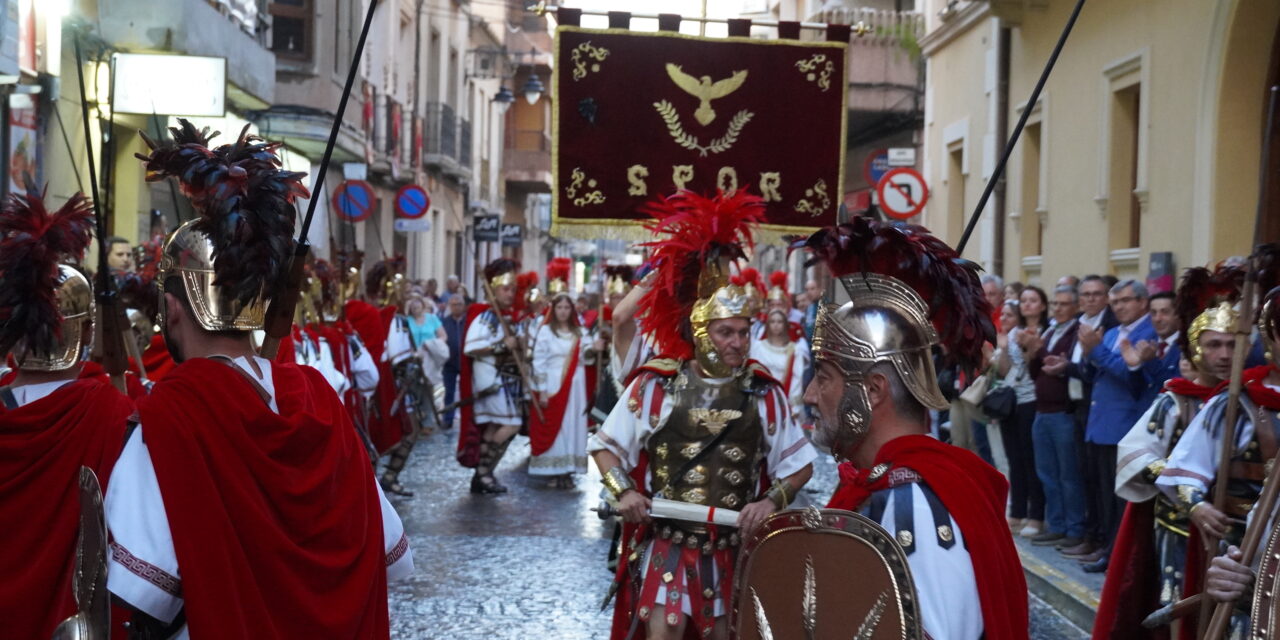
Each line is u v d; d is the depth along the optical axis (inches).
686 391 186.4
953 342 103.9
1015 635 96.8
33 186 126.2
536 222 2176.4
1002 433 365.7
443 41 1315.2
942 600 93.8
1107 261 490.6
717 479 184.5
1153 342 287.6
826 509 96.7
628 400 189.0
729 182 311.3
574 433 455.2
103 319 125.1
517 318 455.8
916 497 96.8
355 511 113.1
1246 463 168.7
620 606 192.4
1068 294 339.3
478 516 394.6
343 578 111.0
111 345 126.0
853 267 106.0
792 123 313.4
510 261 450.9
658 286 193.9
